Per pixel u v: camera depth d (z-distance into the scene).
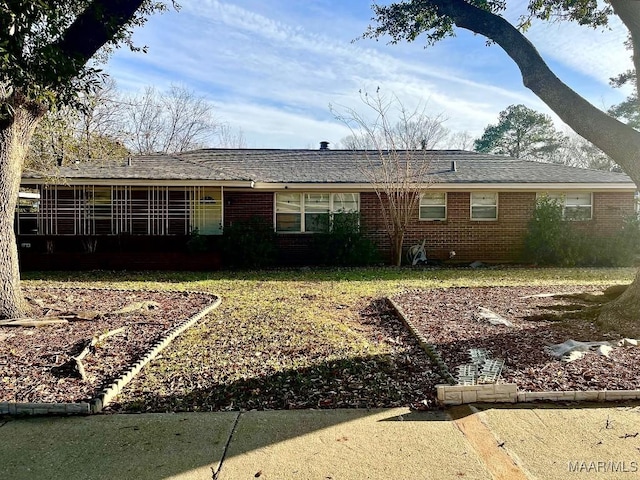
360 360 4.44
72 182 12.30
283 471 2.46
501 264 14.29
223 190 14.24
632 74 23.59
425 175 14.38
